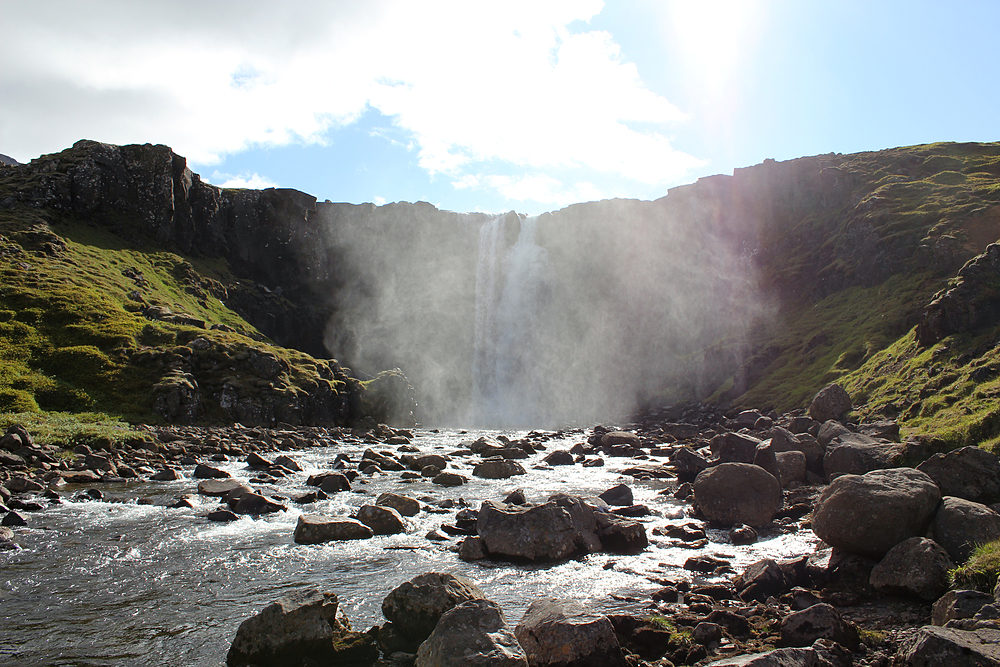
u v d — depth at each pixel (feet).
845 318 200.95
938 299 136.98
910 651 24.56
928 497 40.24
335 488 75.77
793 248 266.36
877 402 125.29
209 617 35.73
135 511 61.46
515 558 47.37
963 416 92.48
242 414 140.15
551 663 28.48
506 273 326.44
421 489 78.18
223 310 220.23
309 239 284.61
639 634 31.65
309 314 271.90
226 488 70.95
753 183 301.22
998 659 22.30
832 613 30.76
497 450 117.19
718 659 29.55
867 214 223.92
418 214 321.52
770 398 183.01
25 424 93.56
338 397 173.06
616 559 47.75
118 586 40.75
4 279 150.82
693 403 232.53
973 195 204.95
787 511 60.70
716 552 49.44
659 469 93.86
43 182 206.49
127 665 29.58
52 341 133.90
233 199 270.05
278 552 48.85
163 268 217.36
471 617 27.96
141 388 128.88
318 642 29.32
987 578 31.99
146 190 229.66
